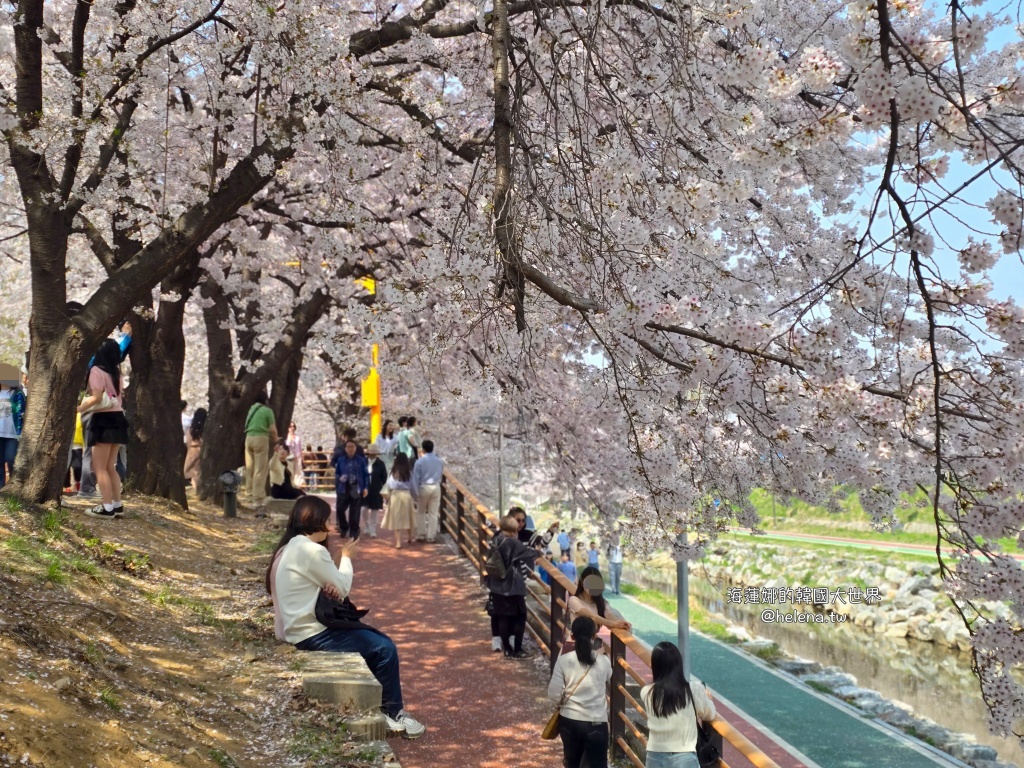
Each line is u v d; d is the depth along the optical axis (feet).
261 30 24.06
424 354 25.45
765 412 16.20
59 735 12.67
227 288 46.19
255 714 17.71
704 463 20.63
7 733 12.07
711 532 21.30
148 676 17.39
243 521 45.47
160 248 27.99
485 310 17.79
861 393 15.43
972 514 14.19
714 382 15.20
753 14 15.81
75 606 19.06
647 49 18.34
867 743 37.86
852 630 85.51
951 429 15.75
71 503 32.71
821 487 18.88
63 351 26.68
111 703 14.74
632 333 14.66
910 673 69.15
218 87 28.09
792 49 21.77
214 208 28.17
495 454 63.57
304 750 16.37
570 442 33.30
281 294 61.52
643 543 23.90
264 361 50.90
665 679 17.81
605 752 19.93
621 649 24.08
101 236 37.29
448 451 75.92
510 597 30.04
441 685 27.14
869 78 10.80
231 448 50.57
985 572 14.21
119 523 31.58
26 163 26.84
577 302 14.94
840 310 14.93
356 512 47.98
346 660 20.42
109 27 31.27
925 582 89.30
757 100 20.07
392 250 39.65
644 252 16.94
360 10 35.60
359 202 33.12
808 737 38.68
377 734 18.15
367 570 42.01
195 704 17.08
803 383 15.12
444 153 33.96
